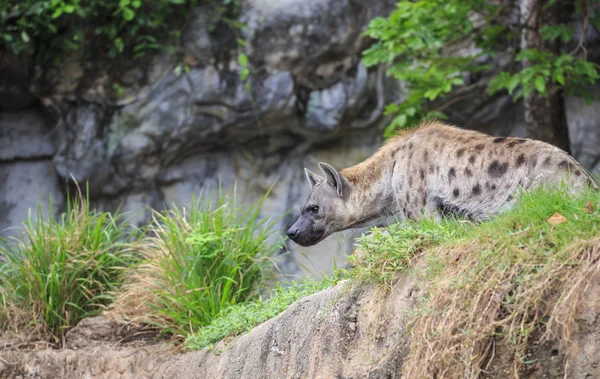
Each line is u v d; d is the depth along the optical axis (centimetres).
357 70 2145
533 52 1581
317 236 1224
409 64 1700
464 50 2073
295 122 2155
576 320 720
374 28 1706
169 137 2142
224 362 1174
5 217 2161
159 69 2155
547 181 960
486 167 1019
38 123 2205
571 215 802
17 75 2177
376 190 1180
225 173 2206
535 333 742
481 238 823
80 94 2155
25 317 1546
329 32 2125
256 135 2192
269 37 2133
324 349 941
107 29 2130
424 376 779
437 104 2106
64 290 1550
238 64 2134
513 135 2147
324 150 2209
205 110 2138
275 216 2170
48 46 2153
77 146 2147
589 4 1708
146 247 1578
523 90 1547
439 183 1059
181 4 2150
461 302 784
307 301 1029
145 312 1486
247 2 2155
